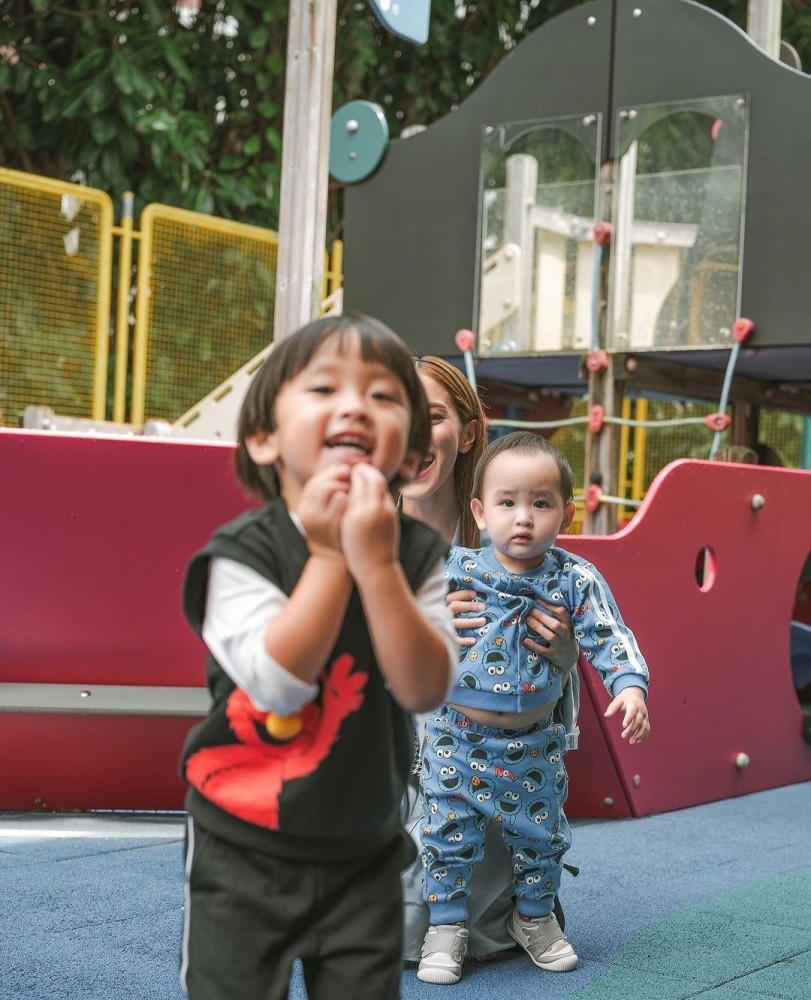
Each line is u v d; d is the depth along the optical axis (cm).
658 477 412
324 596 133
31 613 368
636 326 604
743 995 240
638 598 401
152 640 374
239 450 152
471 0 1115
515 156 635
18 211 705
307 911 147
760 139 577
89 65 897
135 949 248
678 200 596
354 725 146
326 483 132
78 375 727
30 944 249
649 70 604
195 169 965
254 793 146
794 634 505
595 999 237
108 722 351
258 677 135
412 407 146
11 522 363
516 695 248
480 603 253
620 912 294
